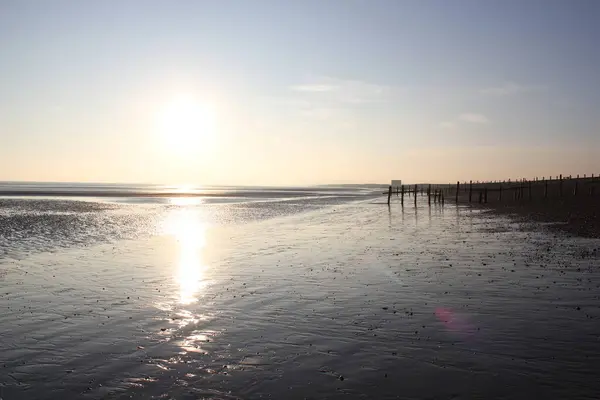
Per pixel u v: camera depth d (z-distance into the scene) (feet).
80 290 43.78
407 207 200.44
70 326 32.58
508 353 26.09
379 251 67.46
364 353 26.73
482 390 21.66
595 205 141.59
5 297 41.06
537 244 67.62
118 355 26.96
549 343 27.45
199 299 40.24
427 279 46.60
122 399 21.49
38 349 28.04
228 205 221.87
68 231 96.89
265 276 50.24
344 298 39.93
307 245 76.18
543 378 22.75
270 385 22.75
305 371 24.35
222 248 73.26
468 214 144.05
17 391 22.35
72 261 60.49
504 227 94.99
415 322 32.48
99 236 89.40
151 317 34.76
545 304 35.94
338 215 152.56
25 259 61.87
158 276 50.55
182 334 30.71
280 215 154.71
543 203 171.73
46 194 344.49
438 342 28.25
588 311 33.76
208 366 25.20
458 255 61.00
